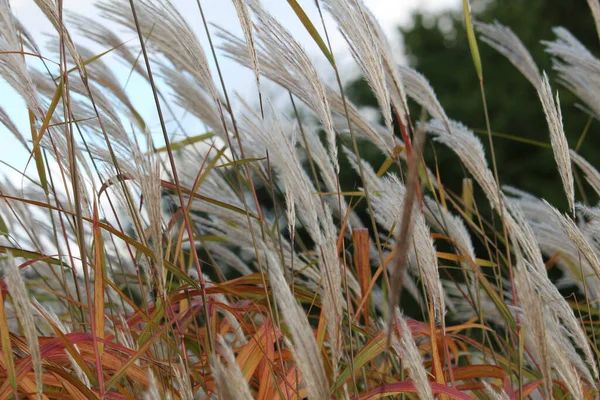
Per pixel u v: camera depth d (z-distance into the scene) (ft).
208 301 7.66
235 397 5.83
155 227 6.95
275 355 7.73
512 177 45.70
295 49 7.42
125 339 7.69
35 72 8.54
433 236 8.62
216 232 9.21
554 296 7.29
